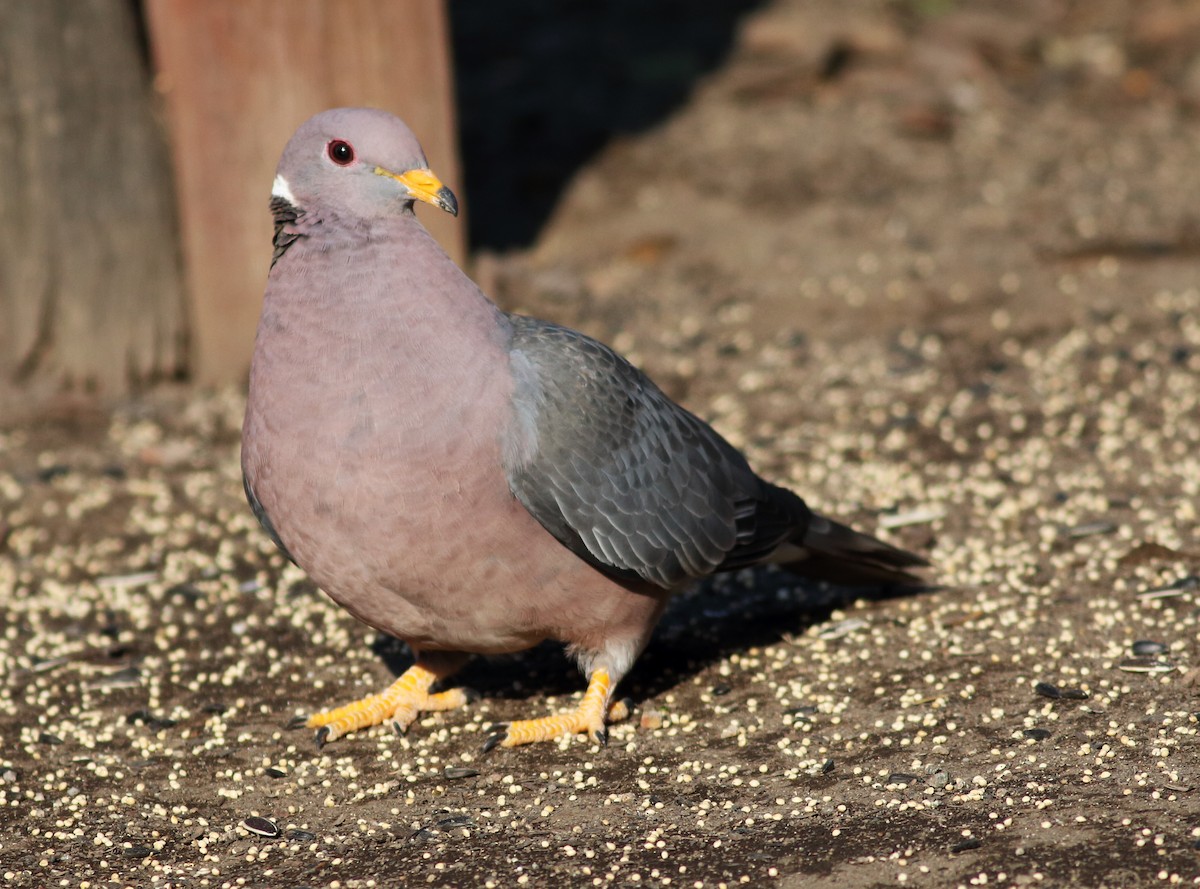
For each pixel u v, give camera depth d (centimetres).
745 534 878
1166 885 626
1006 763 749
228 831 760
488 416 754
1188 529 1034
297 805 785
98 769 837
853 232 1716
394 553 759
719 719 841
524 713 878
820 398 1364
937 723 803
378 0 1410
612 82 2147
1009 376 1370
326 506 755
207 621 1038
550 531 777
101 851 747
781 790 751
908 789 735
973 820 696
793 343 1480
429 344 747
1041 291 1547
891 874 658
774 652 920
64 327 1453
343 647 985
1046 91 2092
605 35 2305
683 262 1681
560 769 799
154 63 1518
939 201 1780
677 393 1401
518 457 762
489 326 777
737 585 1040
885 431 1284
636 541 812
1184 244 1630
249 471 796
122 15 1455
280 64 1411
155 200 1467
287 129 1427
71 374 1462
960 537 1069
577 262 1692
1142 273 1568
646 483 822
